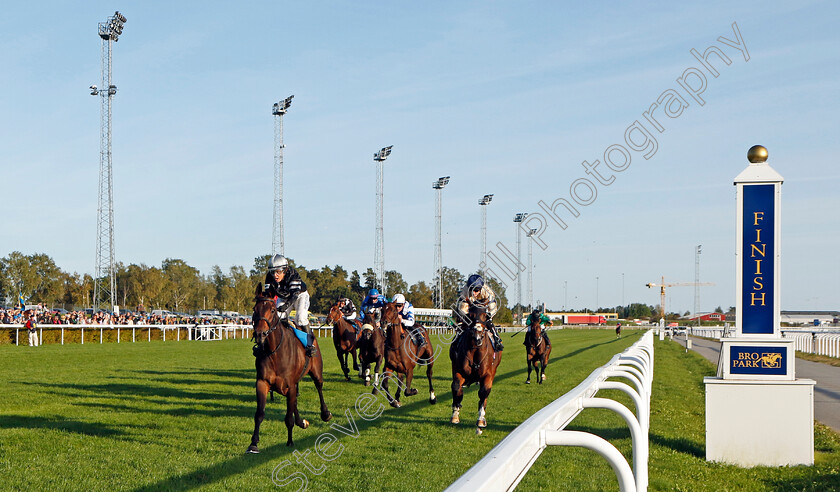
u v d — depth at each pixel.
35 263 77.62
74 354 20.72
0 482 5.87
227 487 5.91
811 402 8.01
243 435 8.17
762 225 8.30
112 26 35.12
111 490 5.76
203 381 13.80
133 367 16.62
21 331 26.83
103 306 79.88
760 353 8.20
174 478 6.14
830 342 28.47
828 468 7.78
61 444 7.44
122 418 9.12
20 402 10.37
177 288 83.50
